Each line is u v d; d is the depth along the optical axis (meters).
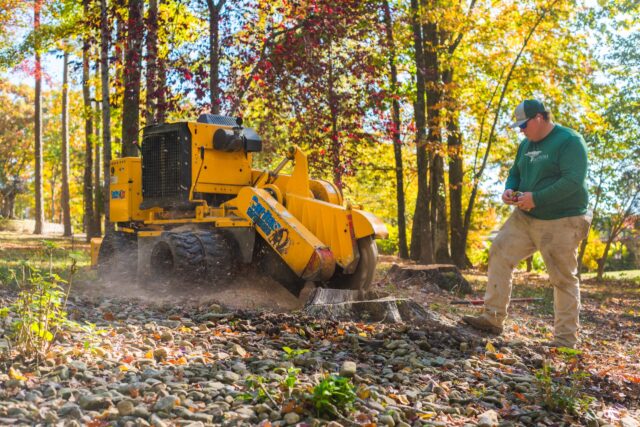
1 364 3.77
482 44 19.03
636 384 4.93
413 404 3.79
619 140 22.22
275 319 5.90
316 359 4.42
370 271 7.27
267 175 8.27
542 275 21.14
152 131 8.43
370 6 14.38
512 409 3.90
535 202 5.44
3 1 19.12
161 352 4.26
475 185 19.61
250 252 7.53
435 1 16.83
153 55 11.60
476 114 20.30
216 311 6.46
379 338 5.41
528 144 5.78
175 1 12.57
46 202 65.62
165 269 7.71
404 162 25.86
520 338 6.22
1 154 48.53
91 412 3.14
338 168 13.80
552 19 18.03
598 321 9.58
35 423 2.99
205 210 8.02
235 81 12.07
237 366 4.11
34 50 17.92
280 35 12.75
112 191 9.28
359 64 13.70
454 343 5.46
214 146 8.18
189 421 3.11
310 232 7.28
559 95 19.23
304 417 3.31
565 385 4.60
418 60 17.17
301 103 12.98
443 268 10.91
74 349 4.14
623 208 22.44
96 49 14.54
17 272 8.40
